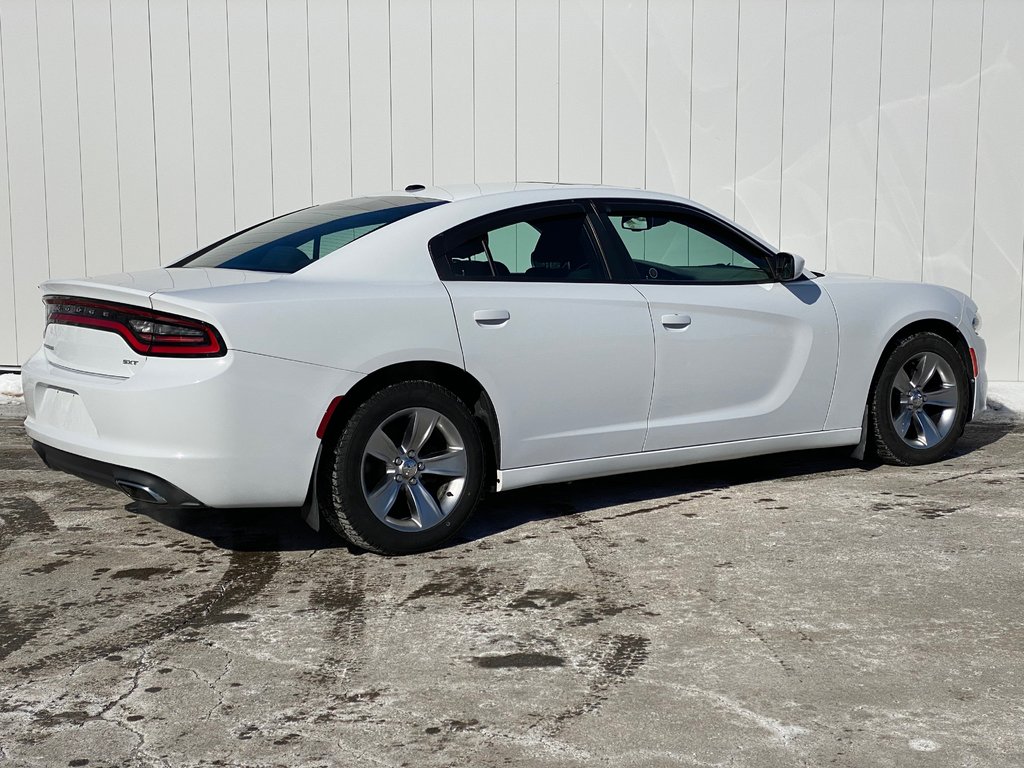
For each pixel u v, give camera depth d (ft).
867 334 19.01
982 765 9.08
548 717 10.06
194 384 13.25
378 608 13.03
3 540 16.14
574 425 16.15
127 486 13.67
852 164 27.94
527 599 13.26
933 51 27.53
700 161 27.99
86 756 9.43
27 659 11.60
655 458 17.03
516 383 15.49
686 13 27.61
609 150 27.99
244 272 15.16
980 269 28.14
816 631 12.10
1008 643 11.72
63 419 14.62
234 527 16.72
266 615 12.85
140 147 28.30
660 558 14.82
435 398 14.92
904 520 16.56
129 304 13.83
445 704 10.36
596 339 16.08
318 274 14.66
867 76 27.66
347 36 27.78
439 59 27.81
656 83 27.76
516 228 16.11
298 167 28.19
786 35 27.58
